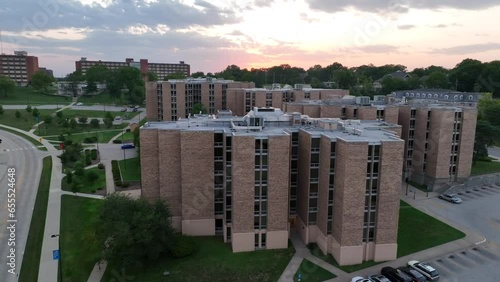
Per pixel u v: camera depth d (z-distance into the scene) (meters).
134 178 90.00
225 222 58.28
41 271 50.56
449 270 51.69
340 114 90.12
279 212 55.75
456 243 59.00
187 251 54.03
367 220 52.53
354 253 52.50
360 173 50.44
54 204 72.81
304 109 91.44
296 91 133.25
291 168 61.53
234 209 54.50
